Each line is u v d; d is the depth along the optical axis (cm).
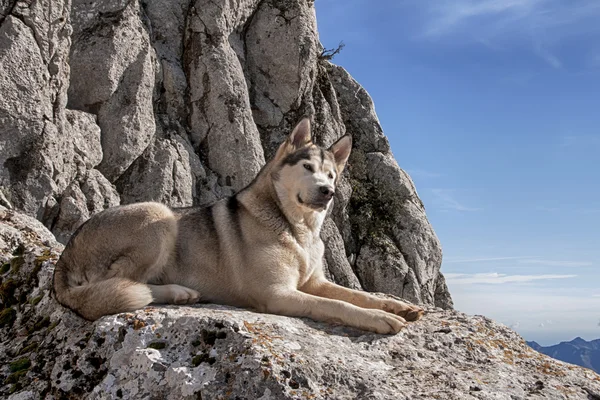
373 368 145
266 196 185
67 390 145
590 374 162
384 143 874
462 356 160
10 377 155
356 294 185
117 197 474
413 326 171
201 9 593
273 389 132
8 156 391
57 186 420
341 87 880
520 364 161
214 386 134
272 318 159
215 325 147
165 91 571
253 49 684
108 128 498
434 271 822
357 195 804
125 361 144
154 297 169
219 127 582
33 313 181
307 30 697
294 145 192
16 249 214
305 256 183
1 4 403
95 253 175
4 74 394
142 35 530
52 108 427
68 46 443
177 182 534
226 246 181
